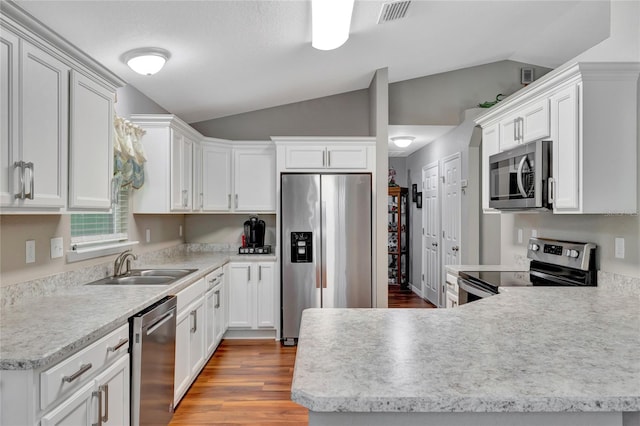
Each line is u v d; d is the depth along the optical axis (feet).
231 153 15.08
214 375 10.93
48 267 7.40
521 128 8.86
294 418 8.63
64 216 7.87
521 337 4.75
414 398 3.19
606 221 7.85
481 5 10.48
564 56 15.08
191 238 15.87
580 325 5.28
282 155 14.20
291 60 11.70
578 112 7.10
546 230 9.91
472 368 3.79
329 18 8.74
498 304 6.54
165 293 7.61
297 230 13.76
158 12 7.75
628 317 5.69
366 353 4.20
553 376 3.60
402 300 20.70
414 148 22.36
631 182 7.07
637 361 3.97
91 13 7.34
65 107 6.23
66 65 6.25
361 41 11.55
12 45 5.14
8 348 4.49
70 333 5.01
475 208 15.25
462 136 15.80
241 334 14.32
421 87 16.15
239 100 14.49
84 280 8.52
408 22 10.82
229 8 8.14
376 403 3.19
